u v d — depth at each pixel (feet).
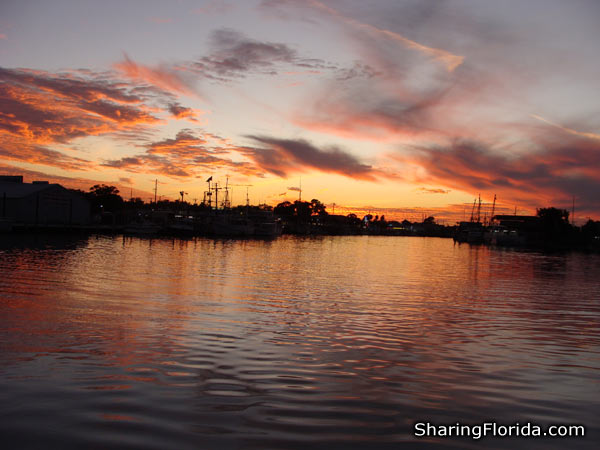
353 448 24.93
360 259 214.90
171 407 29.48
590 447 25.75
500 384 35.99
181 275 113.09
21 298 70.95
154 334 49.08
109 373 35.76
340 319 62.03
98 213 520.42
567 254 350.02
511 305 80.38
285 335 50.88
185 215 544.21
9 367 36.58
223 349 43.78
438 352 45.57
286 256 210.79
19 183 399.65
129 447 24.36
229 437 25.66
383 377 36.96
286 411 29.40
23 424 26.66
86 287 85.35
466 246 505.25
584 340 53.16
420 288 103.24
